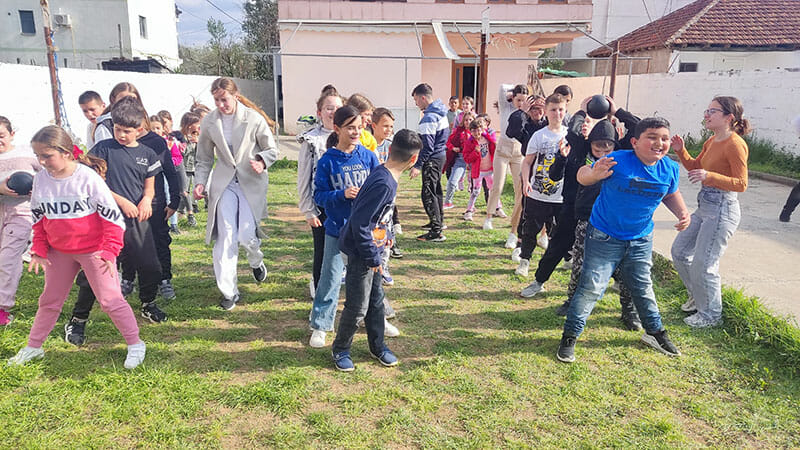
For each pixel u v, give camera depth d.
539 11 20.64
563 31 18.14
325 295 3.97
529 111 6.03
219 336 4.16
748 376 3.76
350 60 19.67
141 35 27.52
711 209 4.41
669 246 6.71
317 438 3.00
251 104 4.63
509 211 8.67
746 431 3.19
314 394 3.43
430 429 3.11
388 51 19.67
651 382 3.68
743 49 17.69
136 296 4.88
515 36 20.00
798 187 7.73
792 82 12.91
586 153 4.53
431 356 3.97
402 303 4.95
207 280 5.37
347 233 3.49
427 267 5.96
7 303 4.14
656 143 3.49
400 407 3.32
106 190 3.40
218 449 2.89
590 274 3.81
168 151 4.47
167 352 3.86
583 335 4.37
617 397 3.49
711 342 4.27
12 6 24.86
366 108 4.65
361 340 4.21
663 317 4.72
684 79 16.41
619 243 3.78
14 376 3.43
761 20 18.52
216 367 3.71
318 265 4.59
